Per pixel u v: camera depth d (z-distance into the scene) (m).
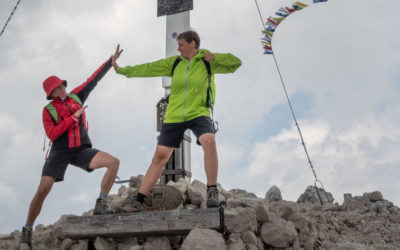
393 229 4.36
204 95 3.07
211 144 2.91
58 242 3.56
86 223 3.02
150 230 2.88
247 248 3.03
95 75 3.83
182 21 5.46
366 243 4.03
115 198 4.39
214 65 3.10
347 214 4.87
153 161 3.11
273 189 5.53
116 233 2.94
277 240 3.20
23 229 3.44
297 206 4.56
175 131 3.09
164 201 3.52
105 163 3.43
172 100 3.14
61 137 3.47
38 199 3.40
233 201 3.81
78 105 3.65
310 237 3.58
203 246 2.58
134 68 3.34
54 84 3.50
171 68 3.25
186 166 5.10
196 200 4.00
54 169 3.41
